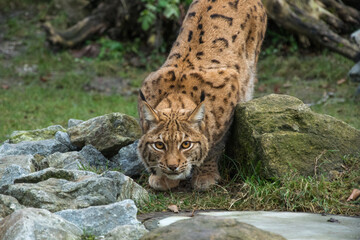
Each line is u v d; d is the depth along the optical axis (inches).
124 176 223.0
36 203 200.4
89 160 279.4
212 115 251.4
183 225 154.5
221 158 276.2
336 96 474.9
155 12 627.2
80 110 463.5
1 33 727.7
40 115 454.3
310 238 167.8
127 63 625.3
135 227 170.7
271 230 178.4
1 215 192.7
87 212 189.5
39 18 760.3
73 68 620.4
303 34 544.1
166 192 253.3
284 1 530.9
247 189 233.3
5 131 395.9
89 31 665.0
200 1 301.4
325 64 549.6
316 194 221.6
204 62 269.7
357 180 233.0
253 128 248.7
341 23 570.6
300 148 239.9
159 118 232.1
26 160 259.0
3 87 563.8
